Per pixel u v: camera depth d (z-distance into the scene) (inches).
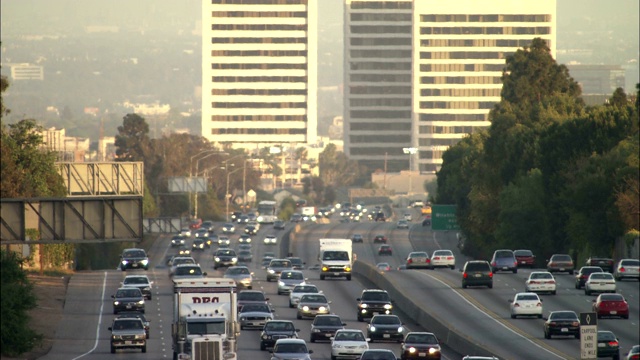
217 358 6638.8
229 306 6771.7
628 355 6692.9
